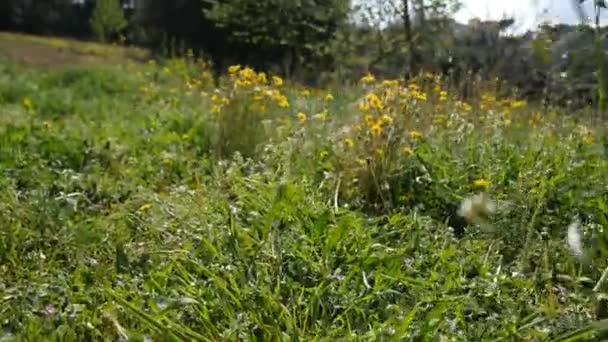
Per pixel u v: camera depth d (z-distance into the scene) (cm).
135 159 464
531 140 430
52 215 330
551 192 320
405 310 224
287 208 294
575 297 235
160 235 301
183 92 967
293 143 420
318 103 573
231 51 2075
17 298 234
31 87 1070
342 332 215
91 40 3422
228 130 478
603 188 320
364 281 236
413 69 870
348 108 512
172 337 201
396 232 296
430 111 461
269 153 434
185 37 2509
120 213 334
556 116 520
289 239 267
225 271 243
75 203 351
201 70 1226
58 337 211
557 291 244
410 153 377
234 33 1569
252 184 348
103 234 312
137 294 232
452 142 414
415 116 417
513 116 539
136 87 1181
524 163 372
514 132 485
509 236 289
